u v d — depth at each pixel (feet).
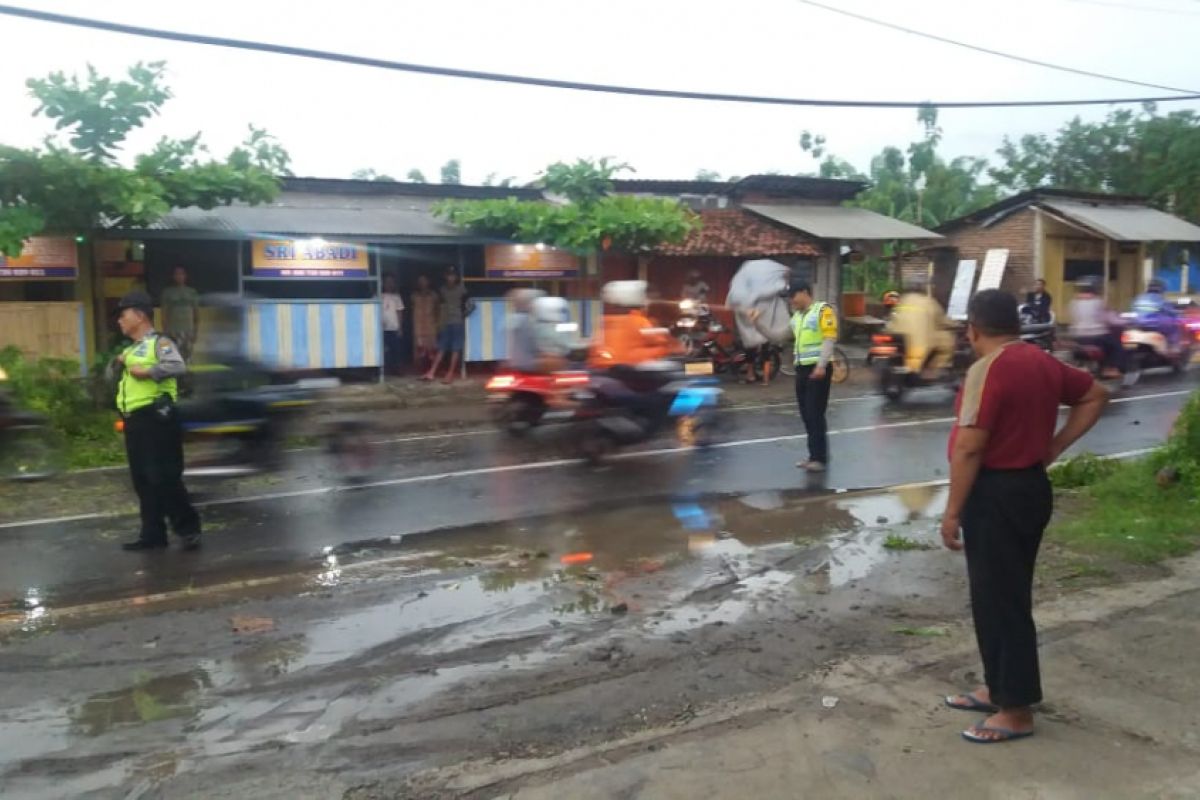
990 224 90.02
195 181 45.88
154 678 15.96
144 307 23.22
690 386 35.50
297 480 31.86
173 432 23.65
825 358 31.63
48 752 13.48
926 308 48.75
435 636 17.63
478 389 54.19
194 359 31.01
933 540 23.03
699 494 29.07
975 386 12.33
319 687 15.46
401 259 60.90
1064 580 19.22
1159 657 15.21
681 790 11.62
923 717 13.39
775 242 73.20
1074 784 11.48
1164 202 100.68
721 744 12.78
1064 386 12.57
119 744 13.66
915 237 75.87
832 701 14.02
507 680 15.52
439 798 11.82
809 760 12.23
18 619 19.02
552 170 55.57
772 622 17.80
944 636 16.63
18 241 40.93
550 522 26.03
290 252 52.60
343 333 54.24
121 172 42.83
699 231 71.61
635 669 15.84
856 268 102.58
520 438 38.88
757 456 34.94
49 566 22.65
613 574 21.20
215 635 17.85
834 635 17.04
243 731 13.98
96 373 41.52
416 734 13.69
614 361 34.65
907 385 48.80
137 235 47.91
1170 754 12.15
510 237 55.77
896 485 30.01
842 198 84.94
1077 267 89.76
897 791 11.47
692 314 59.72
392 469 33.55
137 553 23.68
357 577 21.39
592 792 11.69
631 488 30.04
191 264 54.85
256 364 32.07
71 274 46.85
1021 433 12.35
